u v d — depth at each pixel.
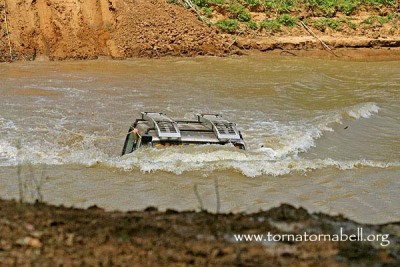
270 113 24.92
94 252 7.00
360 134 21.98
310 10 46.41
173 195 13.69
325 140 20.66
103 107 25.34
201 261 6.87
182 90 29.55
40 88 29.14
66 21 39.12
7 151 17.72
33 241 7.20
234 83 31.70
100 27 39.69
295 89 30.50
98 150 18.53
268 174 15.48
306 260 6.98
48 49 38.47
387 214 12.96
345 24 46.25
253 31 43.69
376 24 46.62
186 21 42.03
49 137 20.22
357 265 6.92
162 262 6.82
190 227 7.77
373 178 15.79
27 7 38.91
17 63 37.03
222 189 14.16
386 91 30.83
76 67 35.81
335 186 14.94
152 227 7.71
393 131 22.88
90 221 7.87
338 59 42.25
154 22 41.00
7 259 6.82
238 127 21.84
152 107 25.56
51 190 13.87
